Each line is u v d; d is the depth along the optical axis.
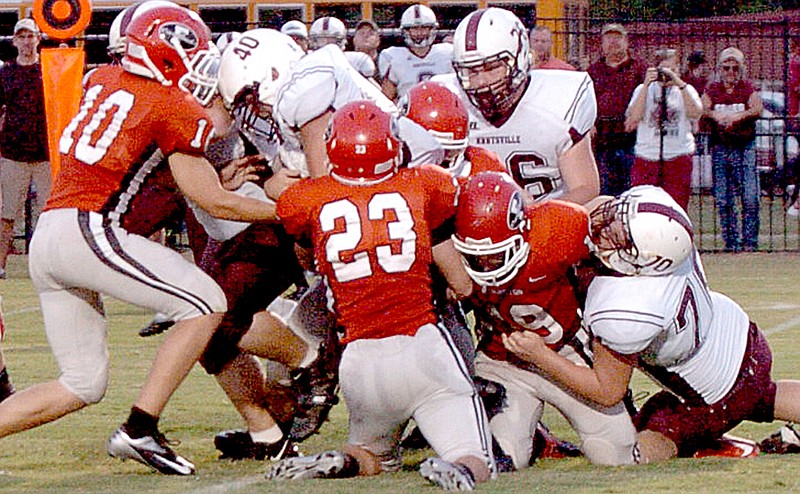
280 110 12.59
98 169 12.45
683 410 13.24
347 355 11.98
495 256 11.93
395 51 29.98
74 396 12.77
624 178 33.81
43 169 31.70
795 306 25.33
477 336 13.51
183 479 12.29
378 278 11.69
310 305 13.87
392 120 11.90
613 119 33.38
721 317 13.20
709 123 35.31
